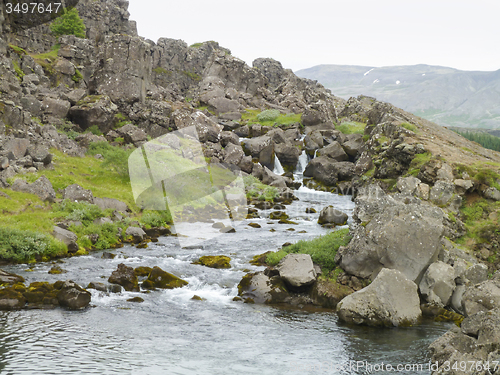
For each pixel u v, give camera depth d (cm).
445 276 1362
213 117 6356
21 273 1634
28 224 2102
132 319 1223
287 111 7588
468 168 2339
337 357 979
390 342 1087
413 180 2223
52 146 3734
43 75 5431
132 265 1859
